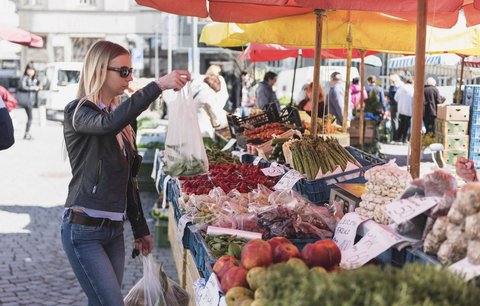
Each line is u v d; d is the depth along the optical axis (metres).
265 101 13.12
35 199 10.68
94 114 3.24
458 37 6.54
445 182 2.63
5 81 35.50
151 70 37.12
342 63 24.09
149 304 3.81
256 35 7.14
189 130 4.29
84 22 37.69
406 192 2.75
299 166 4.67
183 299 3.98
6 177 12.83
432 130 16.34
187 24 29.42
